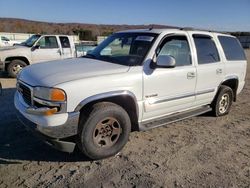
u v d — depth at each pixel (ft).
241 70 21.29
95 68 13.20
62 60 15.39
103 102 12.71
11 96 24.36
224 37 20.21
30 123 11.82
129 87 13.17
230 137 16.75
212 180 11.75
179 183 11.41
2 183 10.85
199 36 17.71
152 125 14.65
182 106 16.53
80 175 11.66
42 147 14.01
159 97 14.71
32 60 37.63
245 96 28.73
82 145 12.16
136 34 15.93
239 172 12.55
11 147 13.88
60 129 11.48
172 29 16.24
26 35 109.19
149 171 12.23
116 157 13.38
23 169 11.94
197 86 17.10
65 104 11.42
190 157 13.78
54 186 10.80
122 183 11.20
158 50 14.69
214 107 19.89
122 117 13.02
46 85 11.50
